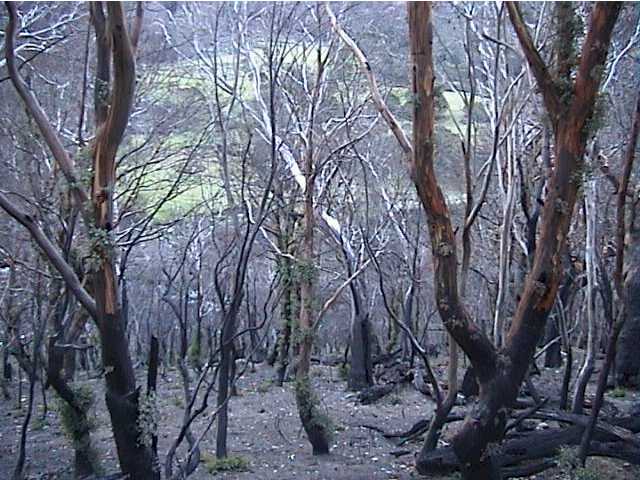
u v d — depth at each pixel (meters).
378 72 15.84
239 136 16.56
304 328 11.51
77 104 14.33
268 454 11.39
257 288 24.77
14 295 13.38
